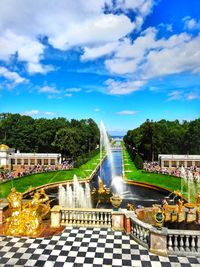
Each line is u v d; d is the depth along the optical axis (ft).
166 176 224.74
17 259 57.52
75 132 347.77
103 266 54.85
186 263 55.98
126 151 566.36
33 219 71.00
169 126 440.04
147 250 61.41
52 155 312.71
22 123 401.70
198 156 294.05
